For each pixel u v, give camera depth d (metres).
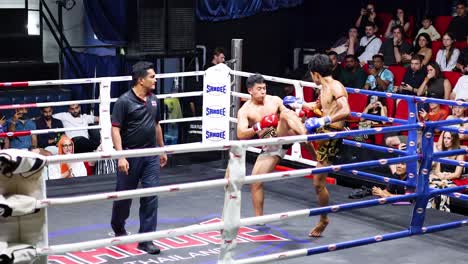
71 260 5.08
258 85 5.69
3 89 10.30
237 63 7.68
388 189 6.75
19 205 3.56
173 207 6.41
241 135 5.71
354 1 11.45
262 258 4.23
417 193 5.03
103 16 11.52
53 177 8.18
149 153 3.84
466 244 5.57
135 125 5.18
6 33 11.28
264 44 11.88
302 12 11.80
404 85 8.80
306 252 4.41
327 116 5.39
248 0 11.77
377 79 9.06
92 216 6.14
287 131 5.62
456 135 6.83
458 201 6.65
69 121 9.33
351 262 5.14
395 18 10.52
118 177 5.29
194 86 10.43
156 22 9.45
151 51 9.51
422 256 5.30
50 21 12.18
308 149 5.70
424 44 9.47
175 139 10.25
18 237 3.71
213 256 5.21
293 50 11.67
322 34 11.72
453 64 9.33
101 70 11.32
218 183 4.02
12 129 8.80
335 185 7.16
